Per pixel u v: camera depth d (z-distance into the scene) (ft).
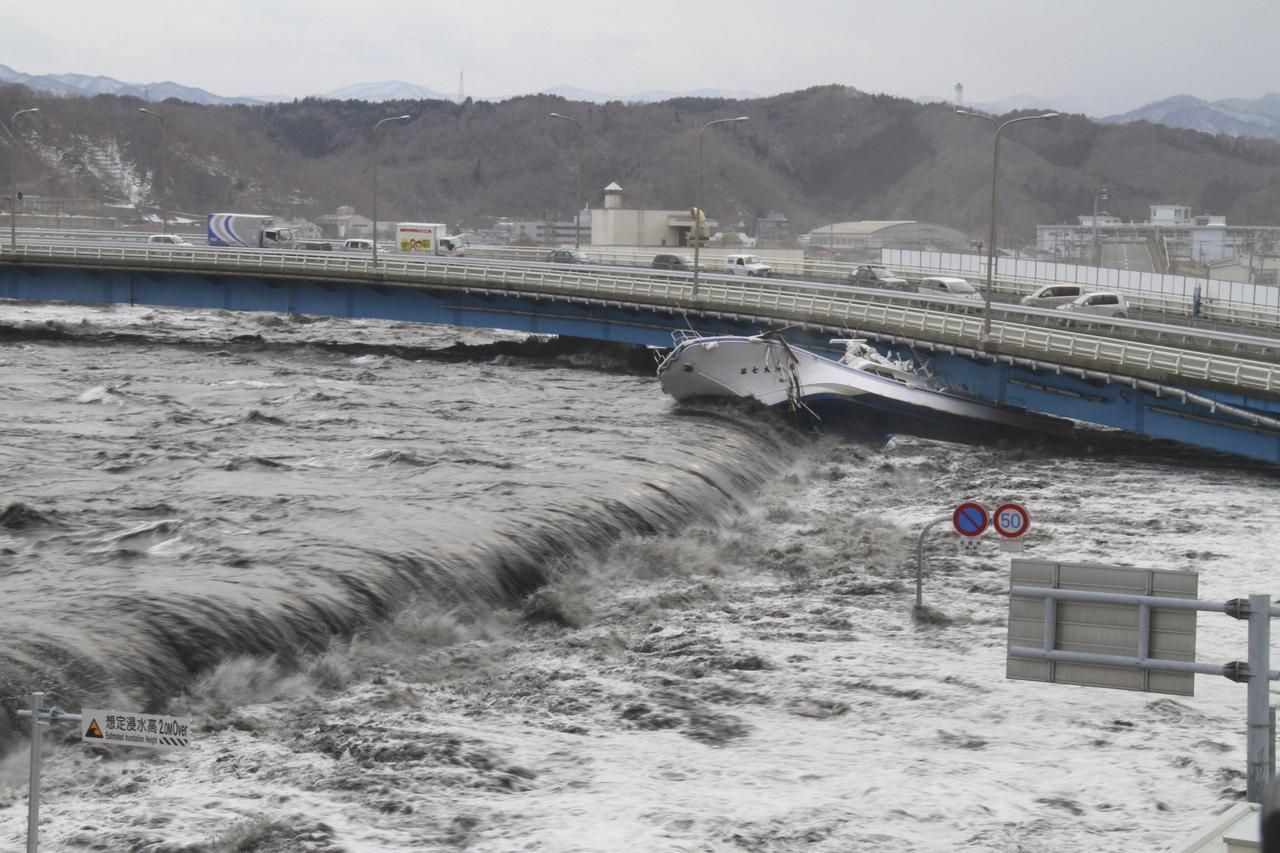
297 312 339.16
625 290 295.69
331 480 168.35
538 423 219.41
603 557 137.39
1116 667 67.26
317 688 97.60
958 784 82.94
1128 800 80.48
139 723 55.42
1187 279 348.59
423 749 86.28
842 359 241.14
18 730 84.07
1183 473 201.98
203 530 136.77
